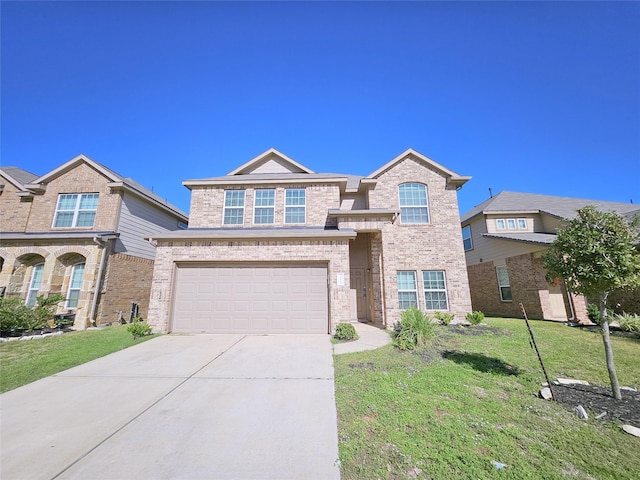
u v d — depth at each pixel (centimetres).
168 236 1051
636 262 448
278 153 1545
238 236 1054
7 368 636
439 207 1353
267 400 461
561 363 641
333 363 651
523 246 1466
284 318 1012
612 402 447
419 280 1289
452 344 809
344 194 1484
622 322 1016
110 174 1449
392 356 697
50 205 1439
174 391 503
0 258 1380
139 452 325
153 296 1029
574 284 509
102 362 675
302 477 282
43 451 326
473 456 308
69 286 1327
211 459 311
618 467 294
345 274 1038
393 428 369
